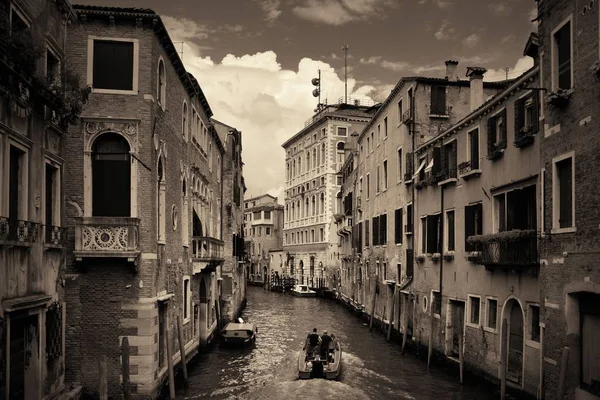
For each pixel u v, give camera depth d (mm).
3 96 8820
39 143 10414
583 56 10383
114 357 13086
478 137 16281
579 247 10469
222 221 29562
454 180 17672
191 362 19000
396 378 17125
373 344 23547
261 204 80812
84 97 11453
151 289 13297
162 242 14508
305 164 60406
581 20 10453
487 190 15586
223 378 17375
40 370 10312
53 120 11047
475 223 16391
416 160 22156
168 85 15516
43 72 10867
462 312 17219
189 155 19016
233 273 30906
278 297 52031
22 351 9961
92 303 13125
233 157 33156
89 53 13375
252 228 77688
